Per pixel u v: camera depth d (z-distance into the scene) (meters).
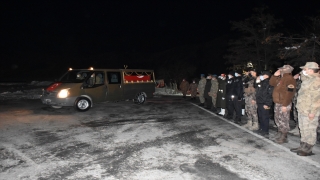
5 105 13.04
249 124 8.13
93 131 7.65
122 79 12.68
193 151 5.79
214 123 8.83
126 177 4.44
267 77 7.09
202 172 4.63
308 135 5.48
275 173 4.59
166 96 19.09
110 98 12.12
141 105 13.38
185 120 9.36
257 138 6.86
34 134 7.29
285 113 6.34
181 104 13.93
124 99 12.80
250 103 7.81
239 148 6.00
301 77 5.68
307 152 5.48
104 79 11.94
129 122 8.98
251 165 4.96
